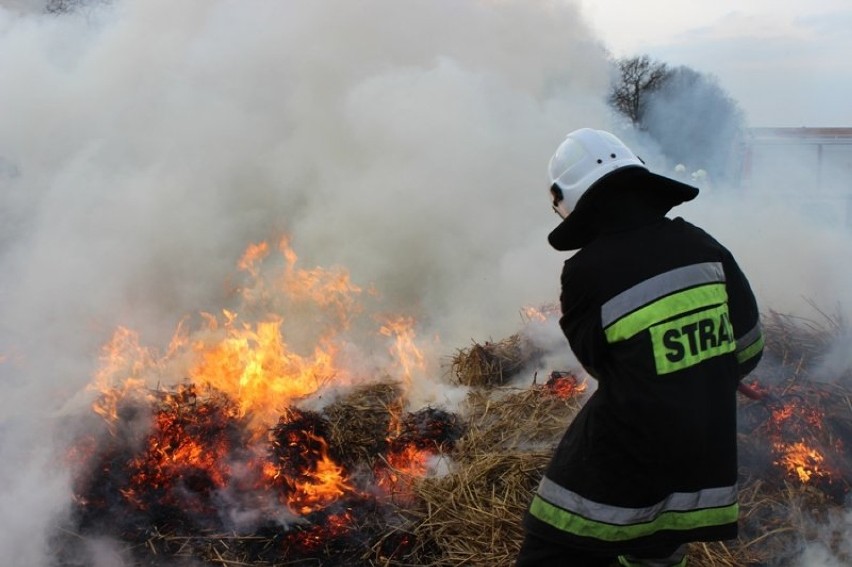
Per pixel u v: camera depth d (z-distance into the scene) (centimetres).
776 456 297
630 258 192
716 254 201
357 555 274
